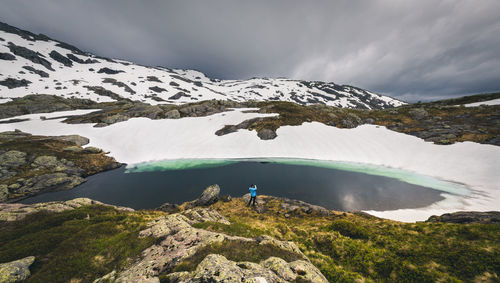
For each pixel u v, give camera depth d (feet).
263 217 58.49
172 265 22.79
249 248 26.55
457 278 25.64
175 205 66.90
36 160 97.91
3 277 21.35
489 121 133.18
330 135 163.32
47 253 27.73
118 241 31.04
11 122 167.84
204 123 192.34
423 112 180.34
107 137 154.81
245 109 234.58
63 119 182.91
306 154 142.92
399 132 154.30
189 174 106.01
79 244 29.96
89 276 23.67
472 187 79.66
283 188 85.87
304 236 42.73
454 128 136.15
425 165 108.17
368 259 31.86
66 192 80.64
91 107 260.21
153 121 191.31
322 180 95.35
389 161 122.21
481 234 32.91
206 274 18.08
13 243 30.17
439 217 53.01
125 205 70.44
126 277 21.18
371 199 73.61
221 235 29.76
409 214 62.23
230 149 152.56
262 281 17.28
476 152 103.65
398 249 33.78
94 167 111.34
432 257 30.09
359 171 108.78
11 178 81.87
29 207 45.96
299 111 212.23
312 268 22.21
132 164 127.34
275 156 142.82
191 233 31.22
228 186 89.15
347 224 44.60
